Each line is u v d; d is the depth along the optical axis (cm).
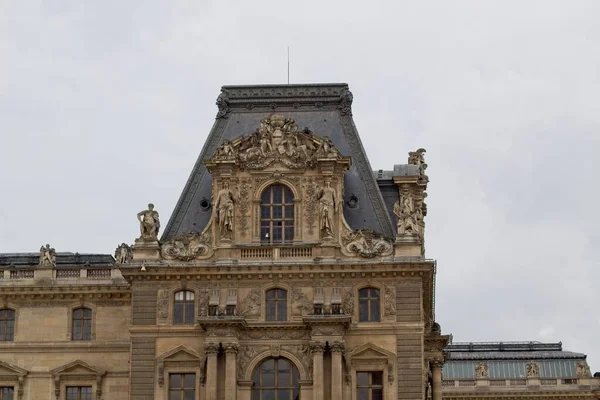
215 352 11825
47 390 12912
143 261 12162
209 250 12212
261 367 11962
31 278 13150
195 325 12031
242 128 13012
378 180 13175
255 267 12025
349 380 11831
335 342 11744
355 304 11981
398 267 11956
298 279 12069
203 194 12700
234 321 11794
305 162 12312
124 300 13100
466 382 19750
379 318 11944
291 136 12419
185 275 12106
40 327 13075
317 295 12000
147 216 12325
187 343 12025
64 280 13138
